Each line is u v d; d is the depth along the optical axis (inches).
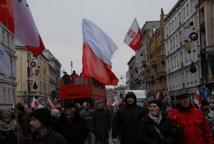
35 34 414.9
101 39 637.3
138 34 829.2
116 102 1882.4
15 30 404.8
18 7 401.4
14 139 430.0
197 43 2220.7
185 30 2498.8
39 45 442.6
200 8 2132.1
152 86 3902.6
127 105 443.2
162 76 3307.1
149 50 4025.6
